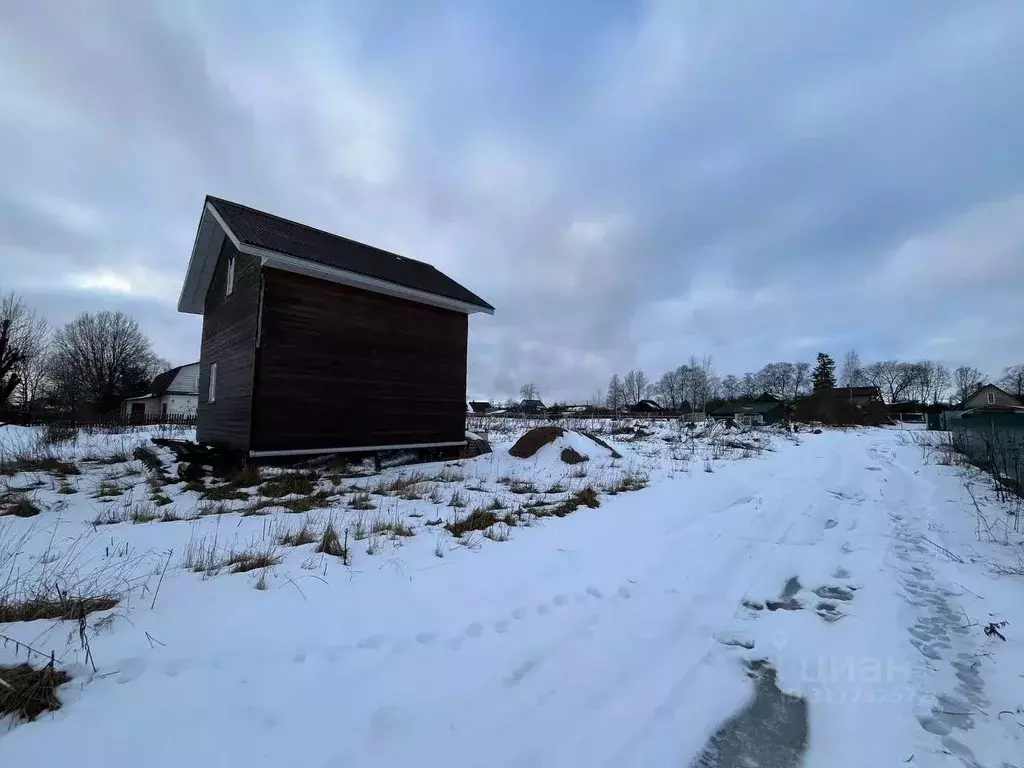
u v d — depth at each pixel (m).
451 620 3.86
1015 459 9.18
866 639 3.81
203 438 14.82
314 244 12.71
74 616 3.53
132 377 48.84
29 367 38.19
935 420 37.25
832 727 2.78
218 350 13.66
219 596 4.00
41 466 10.92
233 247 12.95
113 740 2.30
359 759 2.31
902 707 2.98
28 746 2.22
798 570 5.38
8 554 5.32
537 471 12.52
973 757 2.54
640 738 2.60
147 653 3.07
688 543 6.29
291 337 11.16
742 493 9.75
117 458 12.30
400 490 9.65
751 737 2.68
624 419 38.75
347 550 5.41
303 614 3.75
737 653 3.60
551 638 3.69
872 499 9.29
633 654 3.51
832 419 47.84
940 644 3.78
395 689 2.90
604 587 4.73
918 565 5.55
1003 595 4.62
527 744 2.50
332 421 11.84
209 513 7.56
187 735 2.37
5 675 2.68
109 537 6.10
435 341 14.42
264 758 2.26
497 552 5.57
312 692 2.81
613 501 8.79
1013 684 3.21
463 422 15.19
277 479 10.25
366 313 12.64
